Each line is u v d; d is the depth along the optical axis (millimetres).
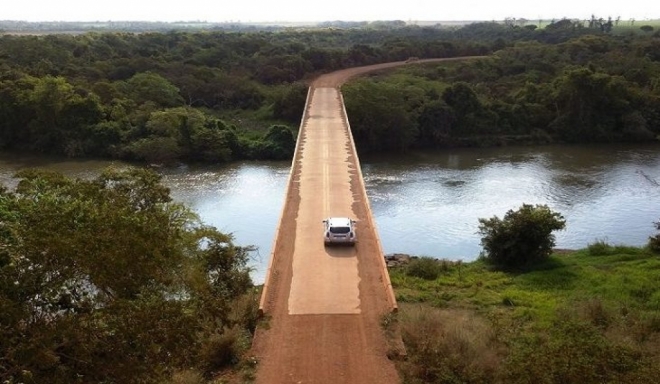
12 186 46250
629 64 82812
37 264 10703
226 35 116312
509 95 74625
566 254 32875
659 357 16781
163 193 21609
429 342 17203
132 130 58094
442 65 89312
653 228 39156
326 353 17203
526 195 46312
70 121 58594
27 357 10055
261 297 20469
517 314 23391
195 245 18797
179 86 74625
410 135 62312
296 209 30125
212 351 16672
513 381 14023
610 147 65250
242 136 61406
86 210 11719
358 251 24922
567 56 92062
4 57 78312
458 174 53094
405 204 44094
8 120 59250
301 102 68062
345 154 41094
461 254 35156
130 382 11258
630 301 24578
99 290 12531
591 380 13117
